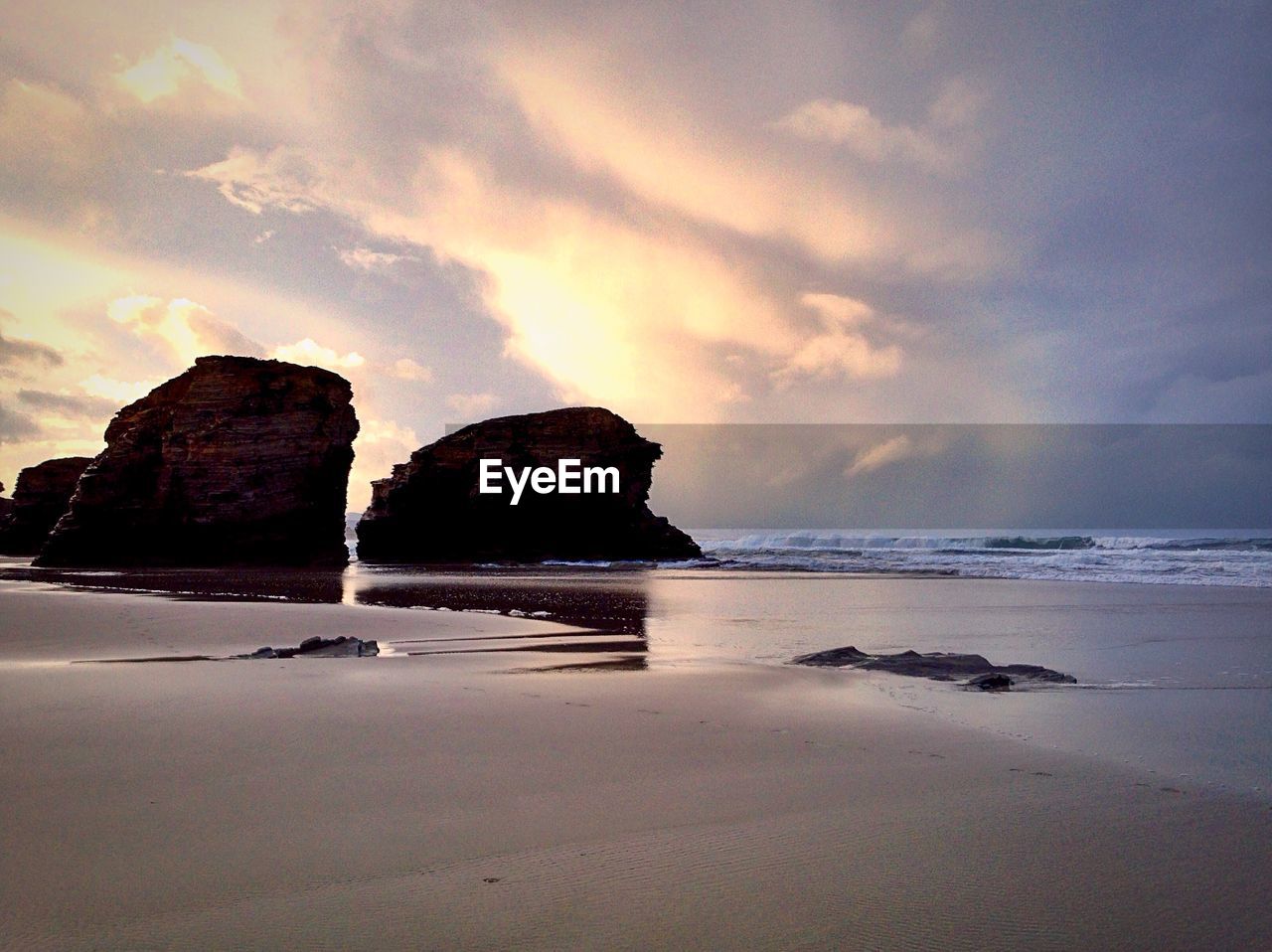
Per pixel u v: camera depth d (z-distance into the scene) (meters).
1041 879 3.65
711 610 19.41
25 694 7.52
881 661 10.32
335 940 3.00
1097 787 5.07
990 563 42.81
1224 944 3.07
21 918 3.11
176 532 41.72
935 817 4.48
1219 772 5.44
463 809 4.51
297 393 44.03
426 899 3.35
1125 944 3.06
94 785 4.77
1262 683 9.33
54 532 41.62
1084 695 8.38
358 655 10.92
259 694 7.69
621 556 58.75
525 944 2.99
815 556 58.16
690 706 7.57
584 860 3.81
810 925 3.19
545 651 11.90
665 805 4.64
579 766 5.43
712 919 3.23
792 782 5.13
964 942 3.06
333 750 5.68
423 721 6.65
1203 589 25.39
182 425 42.25
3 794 4.59
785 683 8.90
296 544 43.50
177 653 10.88
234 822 4.21
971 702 7.93
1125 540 67.75
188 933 3.02
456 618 15.76
